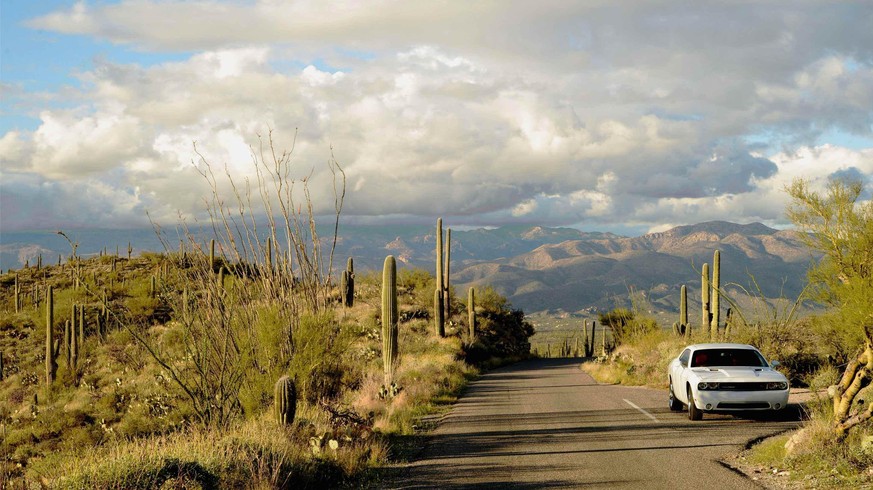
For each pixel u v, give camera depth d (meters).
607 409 16.67
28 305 64.19
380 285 51.38
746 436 11.85
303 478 9.17
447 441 12.67
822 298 9.60
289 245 14.06
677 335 28.64
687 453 10.48
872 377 9.05
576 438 12.36
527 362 53.25
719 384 13.55
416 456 11.27
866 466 8.38
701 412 13.88
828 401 11.09
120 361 36.56
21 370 43.62
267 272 13.82
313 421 11.98
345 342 15.06
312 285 14.53
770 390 13.41
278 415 11.08
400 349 34.34
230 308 12.69
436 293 40.81
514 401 19.42
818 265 9.69
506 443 12.12
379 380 20.28
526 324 68.44
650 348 28.08
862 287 8.87
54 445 23.77
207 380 12.24
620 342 35.81
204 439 10.08
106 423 25.27
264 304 13.90
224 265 13.16
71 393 34.25
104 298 12.16
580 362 50.62
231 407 12.60
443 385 23.02
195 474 8.02
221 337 12.61
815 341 19.56
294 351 13.91
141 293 45.06
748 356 14.98
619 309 40.06
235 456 8.96
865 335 8.96
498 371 37.50
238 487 8.22
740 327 21.48
